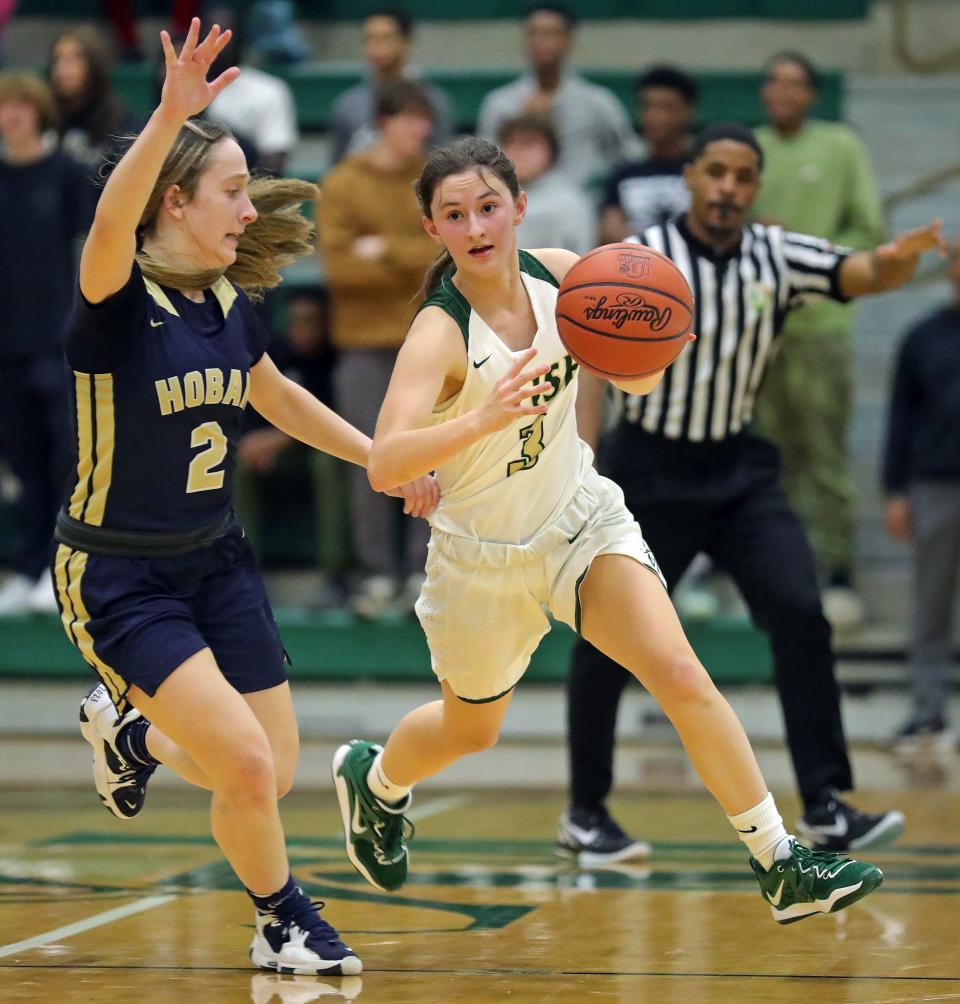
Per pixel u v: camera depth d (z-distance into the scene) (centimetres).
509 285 1236
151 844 1875
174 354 1166
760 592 1727
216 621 1215
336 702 3097
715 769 1195
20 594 3181
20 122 2962
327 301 3191
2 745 2953
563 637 3033
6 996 1118
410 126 2903
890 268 1712
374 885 1475
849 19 4244
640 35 4291
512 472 1248
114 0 4081
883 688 3047
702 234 1739
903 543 3444
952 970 1179
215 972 1195
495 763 2698
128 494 1177
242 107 3231
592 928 1357
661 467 1734
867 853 1762
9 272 3000
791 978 1158
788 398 3042
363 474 3050
